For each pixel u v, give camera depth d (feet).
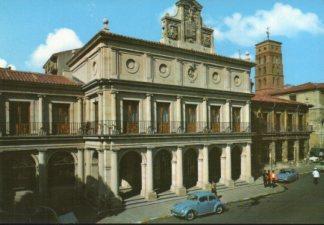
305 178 120.37
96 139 80.59
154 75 88.53
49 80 89.35
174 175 90.48
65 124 89.40
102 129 79.15
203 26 100.63
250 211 73.67
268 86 261.65
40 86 84.43
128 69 83.87
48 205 80.43
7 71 86.89
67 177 88.63
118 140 78.74
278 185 107.45
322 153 162.91
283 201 83.41
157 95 89.10
